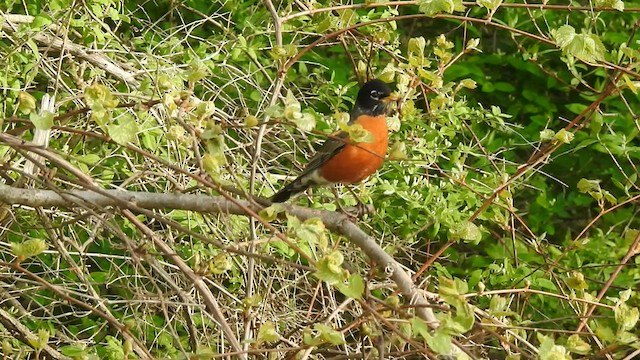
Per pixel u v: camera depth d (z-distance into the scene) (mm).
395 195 11445
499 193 9617
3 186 8039
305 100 12359
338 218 8203
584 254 13023
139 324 10234
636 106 16078
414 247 13133
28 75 10656
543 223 14672
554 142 9289
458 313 6570
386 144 10281
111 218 8281
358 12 14164
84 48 11031
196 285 7598
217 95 11281
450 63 9992
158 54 12227
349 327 7340
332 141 10125
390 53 11016
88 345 10453
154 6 14789
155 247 9641
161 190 10477
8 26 10930
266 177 10625
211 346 9812
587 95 13406
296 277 10641
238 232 10188
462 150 11312
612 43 15836
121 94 9539
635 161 16422
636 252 9148
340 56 15719
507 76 17281
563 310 11867
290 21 12203
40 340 7281
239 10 14016
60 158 7910
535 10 15836
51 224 9516
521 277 11008
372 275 7926
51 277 11062
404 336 6629
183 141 7902
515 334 8344
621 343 7387
